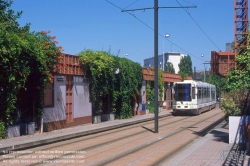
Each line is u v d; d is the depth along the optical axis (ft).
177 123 106.32
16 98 69.10
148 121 117.08
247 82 56.59
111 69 103.35
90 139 69.72
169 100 179.93
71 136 72.23
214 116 136.36
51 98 82.94
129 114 122.52
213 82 256.52
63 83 87.92
